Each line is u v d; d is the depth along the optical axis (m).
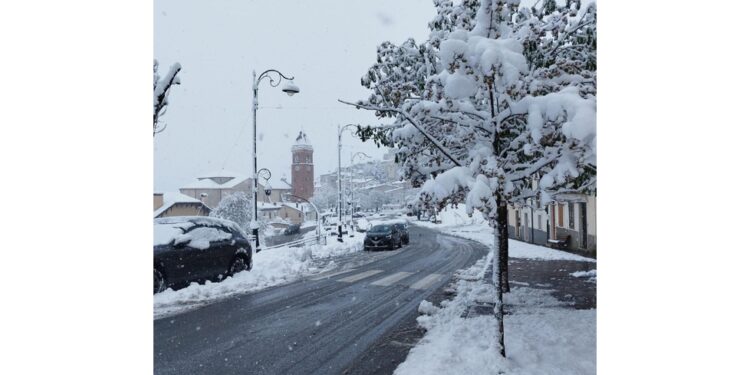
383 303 9.36
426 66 8.13
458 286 11.28
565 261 16.25
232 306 8.96
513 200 7.35
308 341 6.64
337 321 7.82
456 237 34.06
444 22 8.09
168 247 9.94
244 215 39.00
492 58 4.73
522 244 24.91
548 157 5.78
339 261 18.08
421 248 24.73
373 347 6.30
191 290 10.08
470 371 5.12
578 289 10.28
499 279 5.62
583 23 7.54
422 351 5.97
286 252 16.67
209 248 10.89
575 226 19.22
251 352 6.15
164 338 6.77
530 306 8.55
